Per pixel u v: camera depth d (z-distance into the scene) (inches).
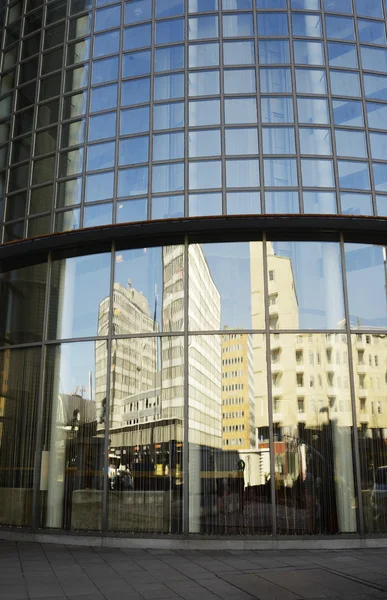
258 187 500.4
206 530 448.8
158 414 479.8
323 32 548.7
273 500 450.3
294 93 526.9
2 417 535.5
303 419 469.4
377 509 455.2
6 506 507.8
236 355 483.5
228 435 467.2
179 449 467.8
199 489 458.0
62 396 510.6
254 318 490.9
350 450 466.6
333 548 439.2
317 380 478.3
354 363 484.1
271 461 458.9
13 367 544.7
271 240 507.8
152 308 504.7
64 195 536.7
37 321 541.0
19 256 569.3
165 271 510.9
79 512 476.7
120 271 521.0
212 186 503.8
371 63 548.4
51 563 383.2
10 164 578.9
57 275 542.9
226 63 538.3
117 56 563.2
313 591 303.0
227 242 509.7
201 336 490.0
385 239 514.9
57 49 590.9
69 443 497.0
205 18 555.8
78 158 543.2
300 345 485.1
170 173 513.7
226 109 525.0
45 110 575.5
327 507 452.8
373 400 478.0
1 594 297.7
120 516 464.4
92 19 585.9
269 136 515.2
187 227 502.3
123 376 496.1
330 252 506.9
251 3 556.7
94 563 382.9
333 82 535.2
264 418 468.4
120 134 536.1
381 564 375.2
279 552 424.8
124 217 511.5
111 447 482.9
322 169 508.1
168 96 537.0
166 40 555.8
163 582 325.4
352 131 522.6
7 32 637.3
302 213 493.4
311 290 497.4
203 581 327.9
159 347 493.7
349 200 501.7
